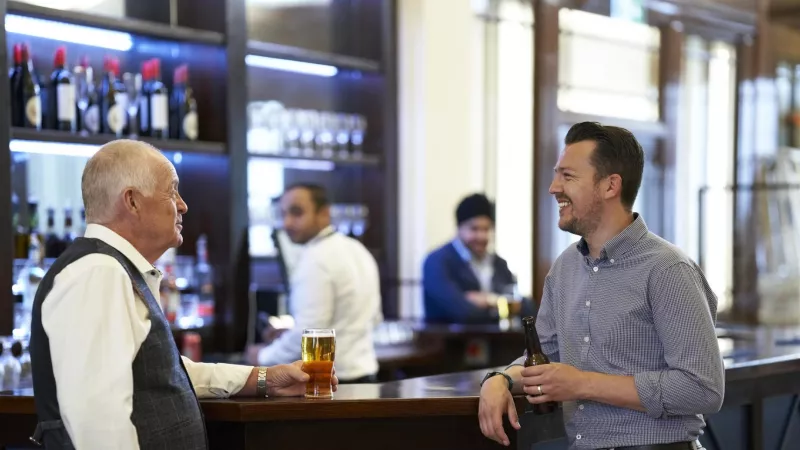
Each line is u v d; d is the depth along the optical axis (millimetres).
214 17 4863
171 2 4953
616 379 2379
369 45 5910
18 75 4141
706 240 8164
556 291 2646
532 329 2580
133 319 2268
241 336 4887
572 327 2531
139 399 2264
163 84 4770
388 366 4891
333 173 5867
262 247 5410
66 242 4383
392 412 2514
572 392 2385
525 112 6773
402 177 5941
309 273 4191
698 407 2355
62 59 4273
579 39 7129
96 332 2195
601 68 7309
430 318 5617
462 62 6129
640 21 7488
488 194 6520
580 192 2475
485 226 5598
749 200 8258
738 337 4496
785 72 8617
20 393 2629
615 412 2457
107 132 4430
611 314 2453
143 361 2277
